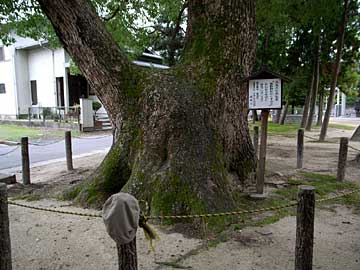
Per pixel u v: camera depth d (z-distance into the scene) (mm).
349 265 2898
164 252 3119
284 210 4312
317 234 3576
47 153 10328
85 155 9812
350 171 6727
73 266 2908
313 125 21531
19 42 19797
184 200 3816
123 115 4719
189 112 4316
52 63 19359
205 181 3957
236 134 5043
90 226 3838
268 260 2961
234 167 5164
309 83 17031
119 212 1921
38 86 20484
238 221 3842
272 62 16672
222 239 3393
